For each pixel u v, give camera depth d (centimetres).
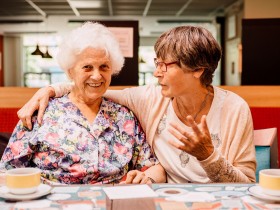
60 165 159
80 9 985
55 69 1210
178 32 157
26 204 106
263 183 110
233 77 895
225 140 163
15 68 1312
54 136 161
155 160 174
